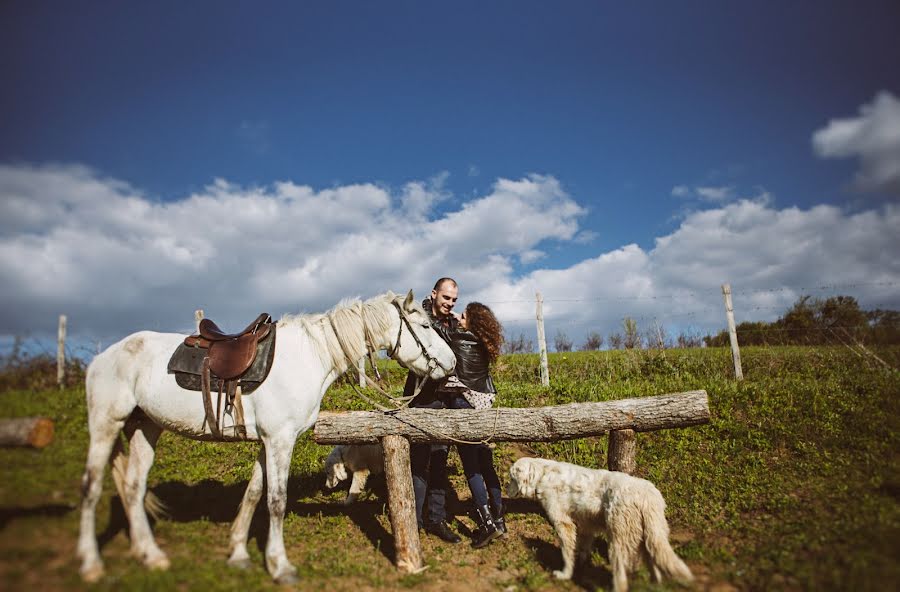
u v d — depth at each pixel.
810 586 3.43
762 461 6.02
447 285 5.23
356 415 4.54
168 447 6.30
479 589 4.01
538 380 10.58
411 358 4.76
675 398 4.72
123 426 3.96
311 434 7.37
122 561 3.50
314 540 4.71
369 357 4.71
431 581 4.09
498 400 8.61
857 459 5.72
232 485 5.62
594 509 4.13
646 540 3.75
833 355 10.28
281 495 3.94
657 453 6.52
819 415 6.90
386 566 4.32
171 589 3.22
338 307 4.59
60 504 3.55
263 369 4.00
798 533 4.28
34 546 3.21
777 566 3.85
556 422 4.63
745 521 4.80
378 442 4.60
